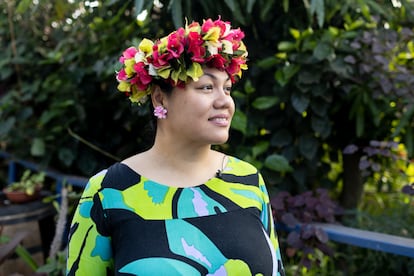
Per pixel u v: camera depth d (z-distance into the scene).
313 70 1.68
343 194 2.04
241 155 1.79
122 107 2.06
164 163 0.92
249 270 0.87
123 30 1.89
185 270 0.83
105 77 2.03
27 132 2.42
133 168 0.92
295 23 1.79
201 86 0.86
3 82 2.55
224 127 0.89
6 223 1.93
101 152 2.11
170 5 1.48
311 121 1.78
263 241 0.92
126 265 0.84
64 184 1.91
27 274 1.95
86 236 0.89
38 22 2.43
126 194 0.89
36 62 2.39
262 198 0.99
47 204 2.10
